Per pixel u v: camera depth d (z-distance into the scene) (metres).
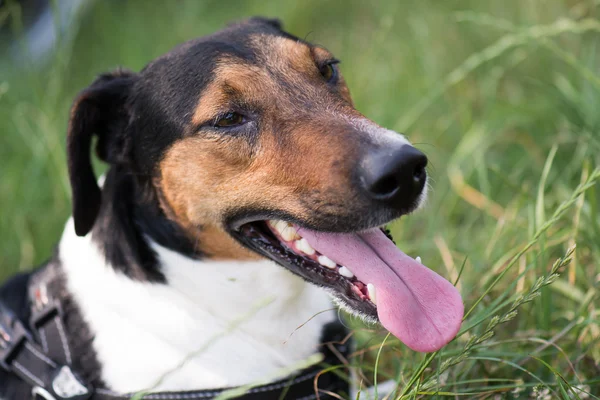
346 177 0.76
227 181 0.81
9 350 0.84
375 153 0.75
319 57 0.85
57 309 0.84
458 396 0.81
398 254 0.79
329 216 0.77
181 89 0.83
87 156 0.86
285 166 0.79
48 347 0.84
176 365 0.83
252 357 0.83
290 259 0.81
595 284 0.86
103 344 0.83
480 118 1.16
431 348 0.75
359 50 1.44
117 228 0.84
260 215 0.80
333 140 0.77
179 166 0.82
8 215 1.13
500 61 1.23
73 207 0.85
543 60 1.18
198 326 0.83
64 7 1.60
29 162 1.20
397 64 1.34
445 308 0.76
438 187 1.10
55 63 1.28
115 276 0.84
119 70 0.88
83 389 0.82
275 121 0.80
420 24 1.33
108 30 1.59
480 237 0.99
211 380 0.83
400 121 1.14
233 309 0.84
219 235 0.83
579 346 0.84
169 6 1.74
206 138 0.81
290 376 0.83
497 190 1.07
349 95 0.87
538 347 0.84
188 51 0.84
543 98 1.13
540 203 0.88
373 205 0.76
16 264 1.11
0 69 1.53
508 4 1.34
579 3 1.20
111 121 0.86
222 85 0.81
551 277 0.74
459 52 1.29
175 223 0.83
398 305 0.76
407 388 0.75
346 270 0.79
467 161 1.11
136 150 0.85
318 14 1.65
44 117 1.15
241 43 0.84
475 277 0.92
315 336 0.85
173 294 0.84
